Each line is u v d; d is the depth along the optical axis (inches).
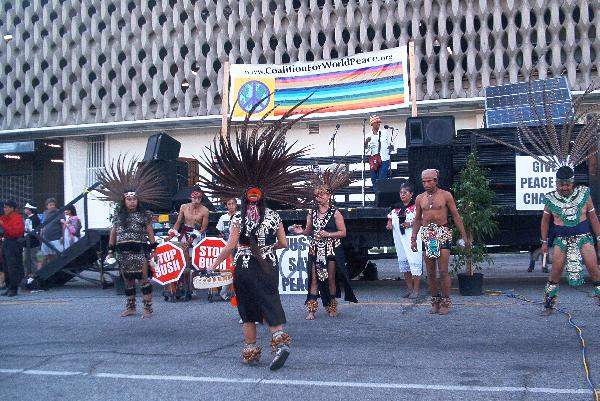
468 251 403.2
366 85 520.4
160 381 229.0
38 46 1117.1
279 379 227.3
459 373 229.0
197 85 1034.1
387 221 431.8
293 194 254.1
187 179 530.9
